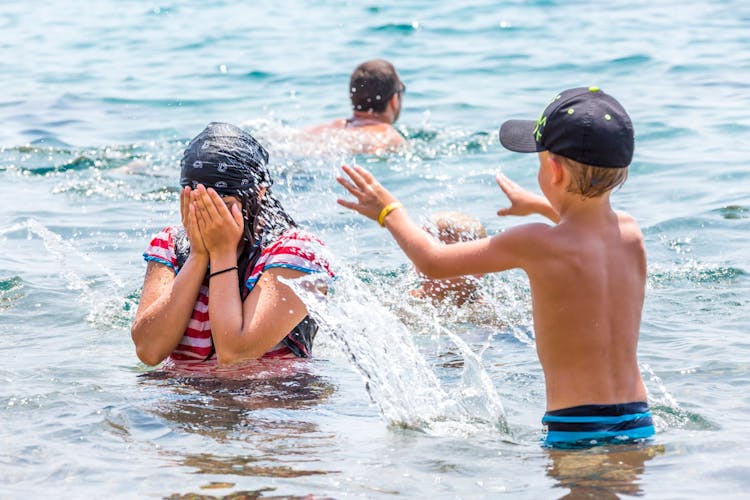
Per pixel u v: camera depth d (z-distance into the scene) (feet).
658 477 24.84
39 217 59.52
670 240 52.75
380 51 108.06
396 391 31.01
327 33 118.42
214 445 27.55
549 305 28.78
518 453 27.02
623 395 28.40
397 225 30.22
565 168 28.71
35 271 49.39
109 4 144.36
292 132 77.51
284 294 33.81
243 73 100.37
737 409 30.78
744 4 122.83
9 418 29.58
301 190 64.44
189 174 34.30
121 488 24.43
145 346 34.12
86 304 44.50
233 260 34.27
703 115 76.43
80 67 104.47
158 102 89.66
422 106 85.30
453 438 28.45
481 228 45.50
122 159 72.74
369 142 73.82
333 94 91.45
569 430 28.14
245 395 31.91
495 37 111.75
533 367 36.35
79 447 27.22
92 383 33.01
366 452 27.09
